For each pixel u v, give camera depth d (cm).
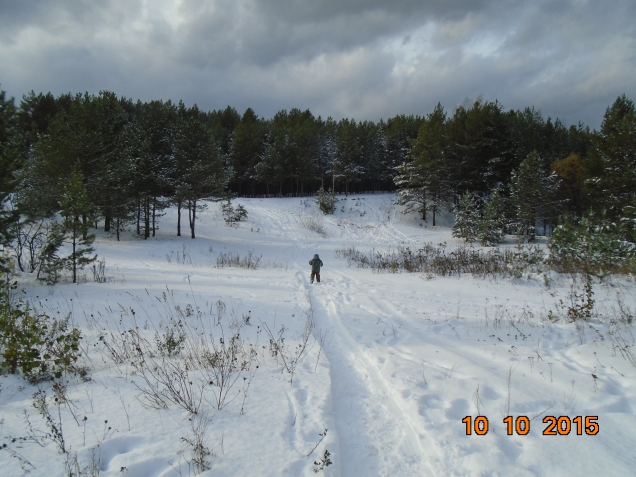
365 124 5825
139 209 2606
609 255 1234
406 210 4012
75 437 328
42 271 1210
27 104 3503
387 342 649
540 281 1171
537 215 2880
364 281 1397
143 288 1089
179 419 361
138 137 2541
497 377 462
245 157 4822
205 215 3712
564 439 329
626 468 288
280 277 1497
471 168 3603
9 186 1124
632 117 2039
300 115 6462
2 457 299
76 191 1216
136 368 491
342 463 319
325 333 712
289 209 4172
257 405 394
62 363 494
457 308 888
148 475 279
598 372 470
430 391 434
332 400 420
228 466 287
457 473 295
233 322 754
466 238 3069
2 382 452
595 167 2491
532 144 4066
